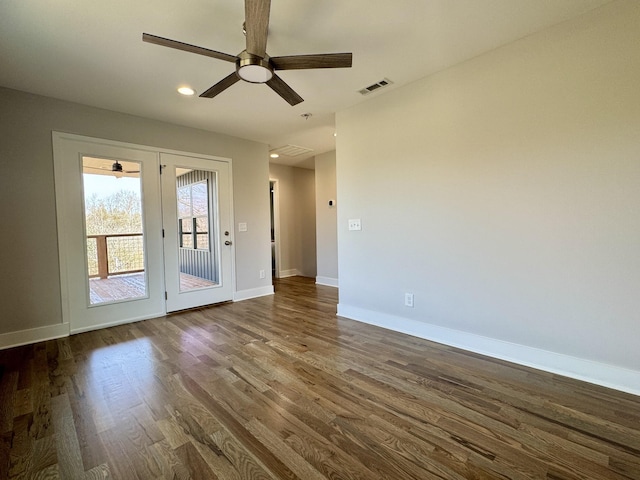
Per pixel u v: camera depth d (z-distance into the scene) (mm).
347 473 1311
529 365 2266
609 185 1909
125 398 1903
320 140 4645
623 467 1318
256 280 4738
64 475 1314
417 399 1859
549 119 2100
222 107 3291
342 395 1914
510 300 2336
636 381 1872
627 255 1874
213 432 1584
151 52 2232
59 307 3021
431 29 2066
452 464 1350
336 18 1927
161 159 3705
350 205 3441
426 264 2816
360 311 3430
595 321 1995
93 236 3244
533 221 2201
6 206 2762
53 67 2414
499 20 1985
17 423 1667
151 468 1350
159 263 3705
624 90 1837
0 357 2537
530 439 1499
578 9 1900
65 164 3057
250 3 1459
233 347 2699
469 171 2496
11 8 1741
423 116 2748
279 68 1965
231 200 4402
